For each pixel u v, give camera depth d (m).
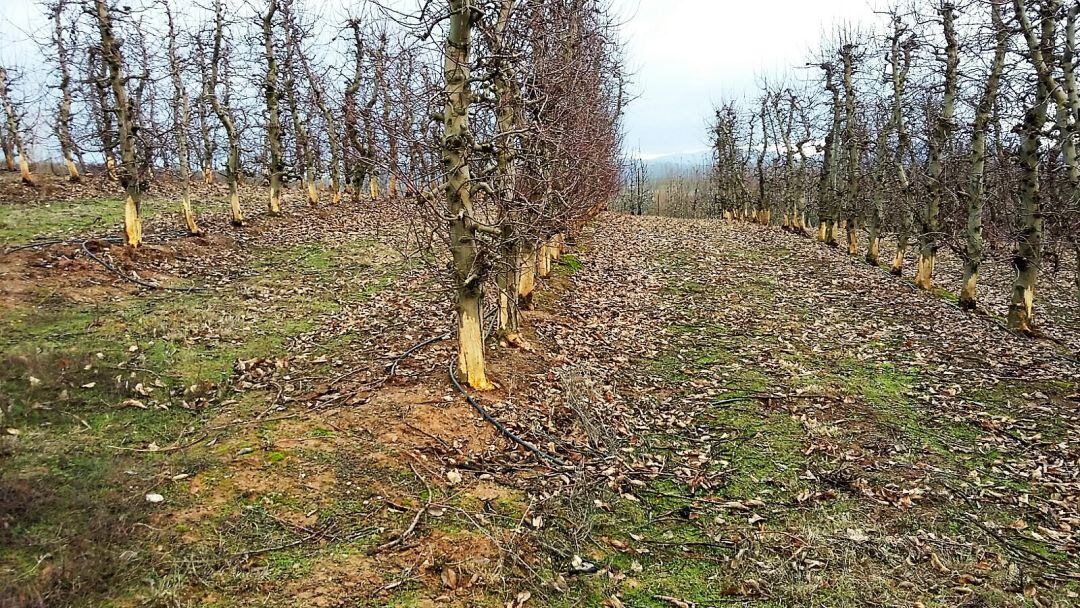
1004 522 5.39
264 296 11.23
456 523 4.76
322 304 11.00
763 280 16.75
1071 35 9.48
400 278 13.05
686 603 4.20
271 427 6.01
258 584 3.93
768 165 37.84
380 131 6.30
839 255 22.08
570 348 9.52
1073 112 9.52
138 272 11.71
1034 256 11.47
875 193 20.58
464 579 4.16
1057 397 8.32
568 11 9.53
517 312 9.31
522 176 8.41
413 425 6.11
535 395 7.30
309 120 17.91
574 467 5.90
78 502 4.62
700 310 13.02
